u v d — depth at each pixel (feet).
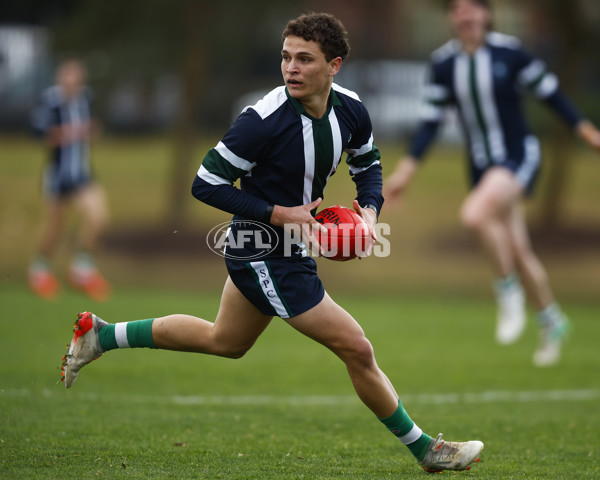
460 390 83.61
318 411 72.08
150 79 219.61
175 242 210.18
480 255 214.69
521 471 52.65
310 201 50.08
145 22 196.75
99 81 214.48
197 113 211.20
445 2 190.19
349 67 317.01
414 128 317.22
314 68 47.03
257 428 64.44
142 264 200.54
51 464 50.72
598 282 192.03
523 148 99.45
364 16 310.04
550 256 208.03
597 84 250.37
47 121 141.38
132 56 209.67
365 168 53.21
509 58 98.07
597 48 200.64
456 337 120.98
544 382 88.58
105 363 93.04
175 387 81.15
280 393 80.02
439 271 203.62
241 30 220.64
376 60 315.99
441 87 100.37
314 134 48.42
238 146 47.65
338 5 303.89
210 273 195.62
